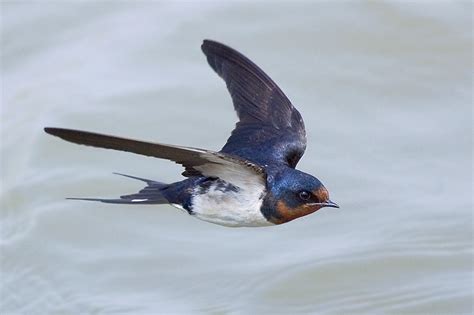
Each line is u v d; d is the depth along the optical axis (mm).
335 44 17562
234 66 11055
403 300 14148
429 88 16891
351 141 16016
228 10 18219
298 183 9688
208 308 14062
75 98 16844
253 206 9703
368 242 14766
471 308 13992
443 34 17641
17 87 17422
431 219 14945
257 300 14242
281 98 10891
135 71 17312
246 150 10406
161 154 8734
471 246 14625
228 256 14727
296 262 14539
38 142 16172
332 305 14203
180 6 18562
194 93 16750
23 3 19125
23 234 15133
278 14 18047
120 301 14234
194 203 9789
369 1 18000
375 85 16938
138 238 15008
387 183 15414
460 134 16062
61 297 14352
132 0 18953
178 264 14656
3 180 15891
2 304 14375
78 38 18297
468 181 15398
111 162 15883
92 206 15391
